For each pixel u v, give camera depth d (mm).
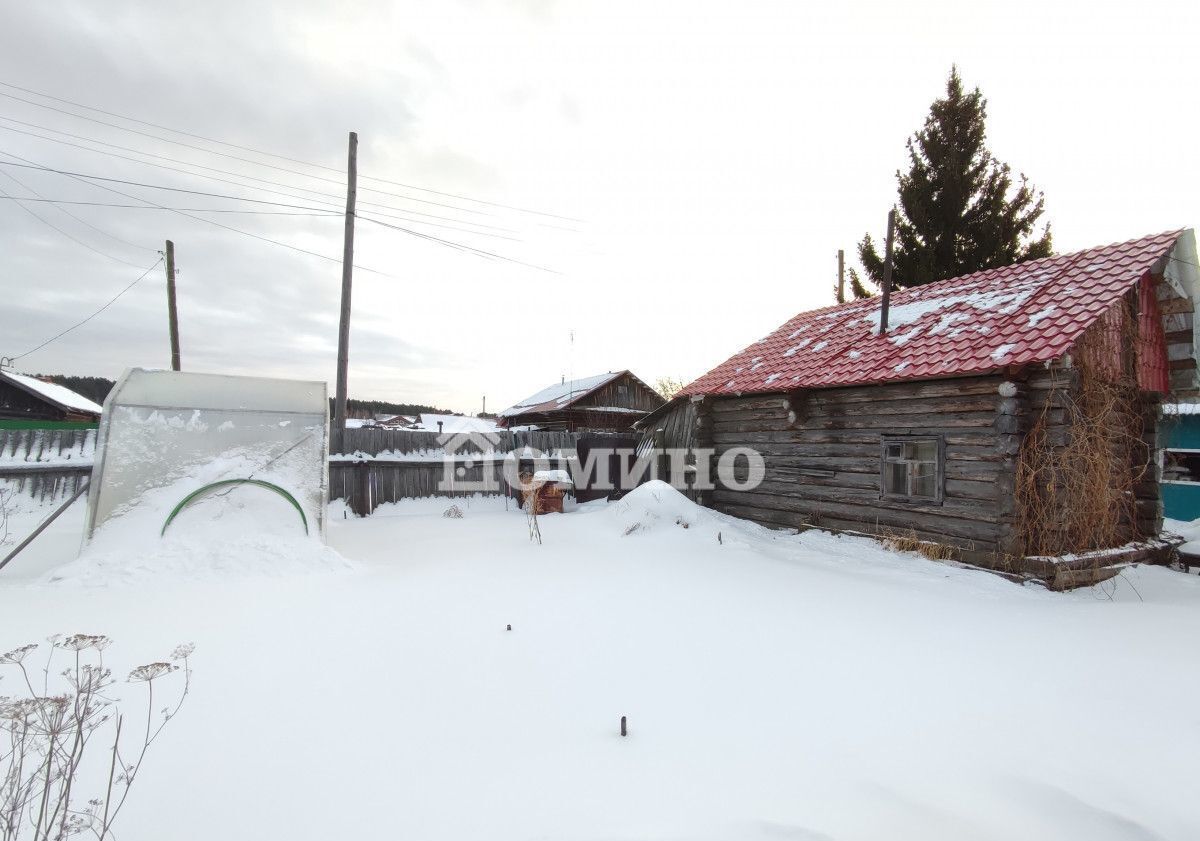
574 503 15648
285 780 2795
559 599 6082
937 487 8203
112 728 3244
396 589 6438
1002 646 4805
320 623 5191
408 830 2453
